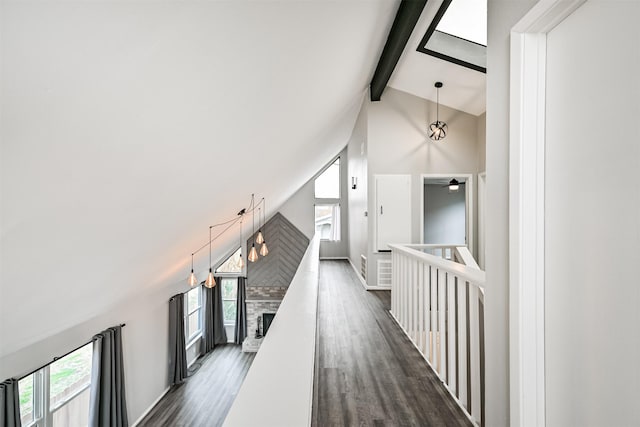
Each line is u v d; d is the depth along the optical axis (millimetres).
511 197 1172
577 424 981
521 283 1126
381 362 2424
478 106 5238
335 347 2725
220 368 7320
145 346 5305
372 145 5461
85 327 3824
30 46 547
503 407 1312
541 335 1125
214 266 8844
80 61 652
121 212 1543
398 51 3635
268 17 1055
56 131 771
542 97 1120
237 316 9086
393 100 5469
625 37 806
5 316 1654
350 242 8469
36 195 928
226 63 1094
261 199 4973
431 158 5480
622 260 823
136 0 617
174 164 1491
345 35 1986
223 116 1433
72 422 4055
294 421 550
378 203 5430
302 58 1627
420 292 2625
